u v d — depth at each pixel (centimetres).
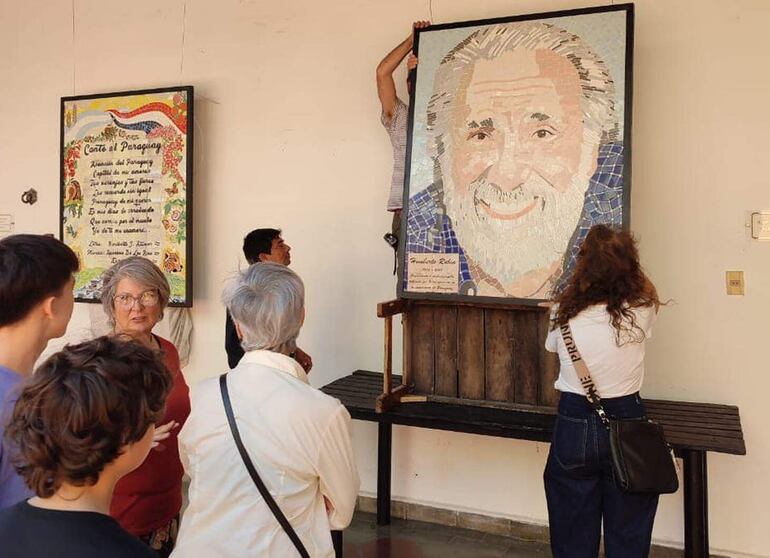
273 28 399
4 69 477
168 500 209
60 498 103
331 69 385
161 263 413
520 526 346
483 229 298
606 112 282
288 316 164
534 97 295
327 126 387
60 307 144
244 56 407
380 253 376
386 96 345
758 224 304
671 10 314
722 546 313
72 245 437
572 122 288
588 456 233
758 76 303
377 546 338
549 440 270
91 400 99
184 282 408
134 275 211
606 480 238
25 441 100
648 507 236
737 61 306
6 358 138
